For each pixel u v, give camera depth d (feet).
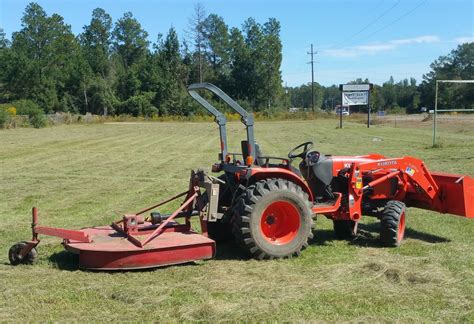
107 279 17.51
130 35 361.92
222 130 21.85
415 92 375.04
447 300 15.69
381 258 20.21
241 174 20.33
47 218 28.45
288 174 20.62
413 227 25.41
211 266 19.03
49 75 268.62
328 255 20.66
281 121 204.64
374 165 22.67
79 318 14.40
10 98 257.75
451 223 26.16
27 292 16.33
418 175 23.66
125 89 266.57
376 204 23.89
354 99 146.20
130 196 35.73
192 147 76.59
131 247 18.45
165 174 47.16
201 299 15.72
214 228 22.31
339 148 71.00
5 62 254.88
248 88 294.05
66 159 59.98
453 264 19.24
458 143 72.79
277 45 291.58
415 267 18.94
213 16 310.24
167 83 253.65
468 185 23.47
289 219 20.29
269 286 16.90
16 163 55.93
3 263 19.51
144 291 16.33
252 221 19.53
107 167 52.37
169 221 19.92
